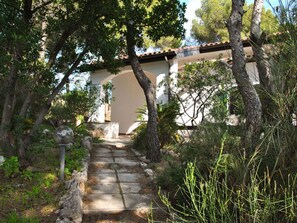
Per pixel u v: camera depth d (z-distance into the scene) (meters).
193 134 4.56
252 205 2.50
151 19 7.50
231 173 3.29
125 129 15.01
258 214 2.43
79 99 10.16
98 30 6.19
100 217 4.41
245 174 2.88
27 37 5.01
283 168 2.87
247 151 3.47
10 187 4.99
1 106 6.64
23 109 6.16
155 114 7.46
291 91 3.10
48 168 5.91
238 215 2.80
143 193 5.27
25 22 5.45
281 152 2.92
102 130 11.79
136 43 7.96
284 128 3.05
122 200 4.94
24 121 6.27
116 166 6.88
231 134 4.03
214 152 3.81
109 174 6.34
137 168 6.83
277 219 2.51
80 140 8.45
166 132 7.98
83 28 6.29
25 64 5.48
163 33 7.64
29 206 4.44
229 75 7.32
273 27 3.46
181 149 4.79
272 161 3.03
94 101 11.00
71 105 10.15
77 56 6.78
